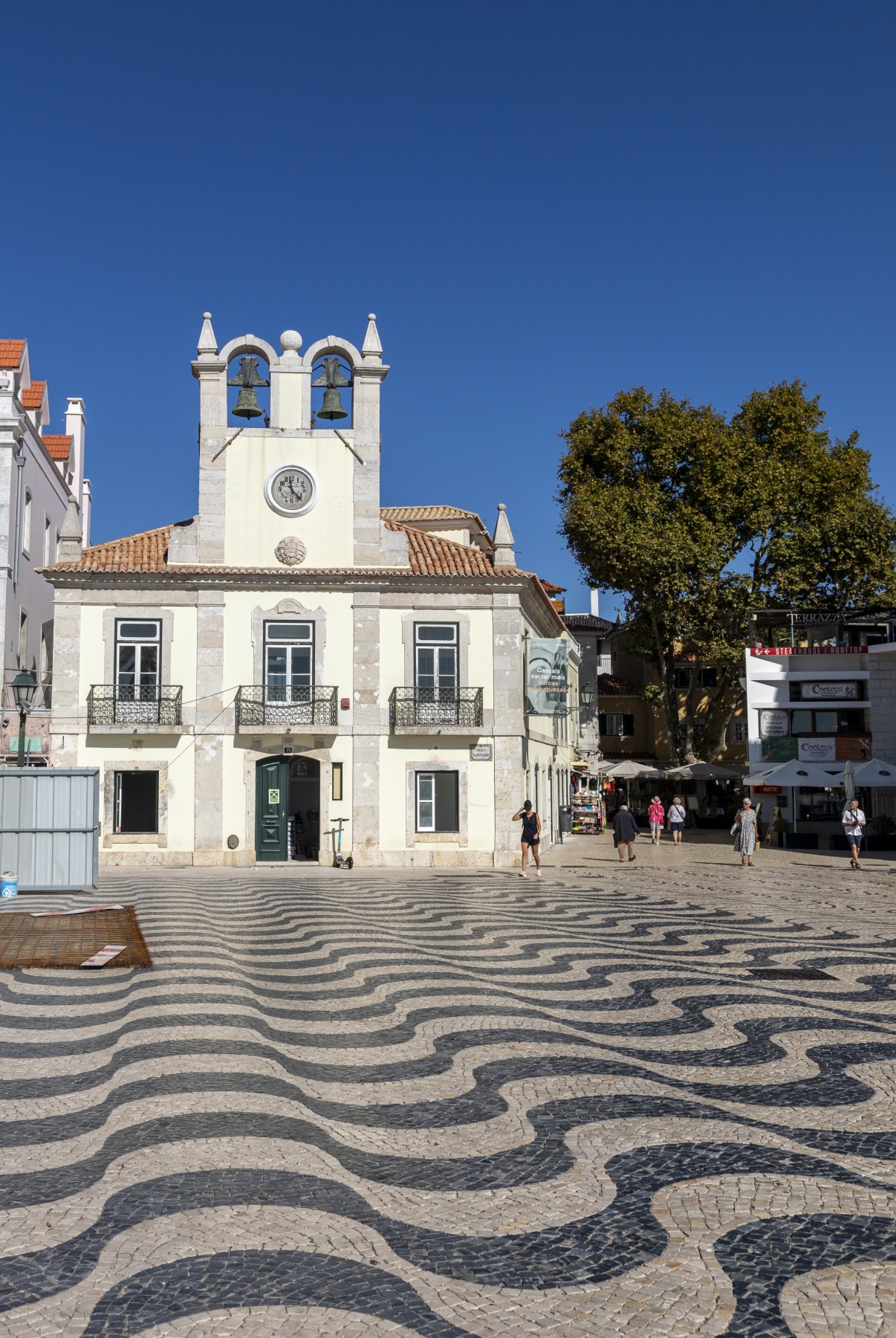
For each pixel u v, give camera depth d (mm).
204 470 27656
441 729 26938
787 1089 6559
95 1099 6332
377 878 23594
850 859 29844
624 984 10070
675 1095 6445
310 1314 3725
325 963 11242
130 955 11219
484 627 27688
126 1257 4180
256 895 19109
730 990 9766
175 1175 5094
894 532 41875
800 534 41406
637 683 61406
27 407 32406
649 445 42625
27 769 18578
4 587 27781
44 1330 3611
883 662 36344
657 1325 3641
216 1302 3811
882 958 11633
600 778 51469
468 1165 5246
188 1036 7848
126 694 26688
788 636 43156
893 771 33094
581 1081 6758
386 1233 4414
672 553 39500
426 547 29062
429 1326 3643
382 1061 7258
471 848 27062
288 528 27656
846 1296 3834
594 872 25172
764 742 36594
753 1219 4535
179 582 26953
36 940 12398
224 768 26766
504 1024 8359
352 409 28266
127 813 26703
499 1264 4125
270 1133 5738
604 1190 4887
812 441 43000
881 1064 7145
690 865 27266
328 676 27188
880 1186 4930
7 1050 7465
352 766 27047
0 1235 4391
